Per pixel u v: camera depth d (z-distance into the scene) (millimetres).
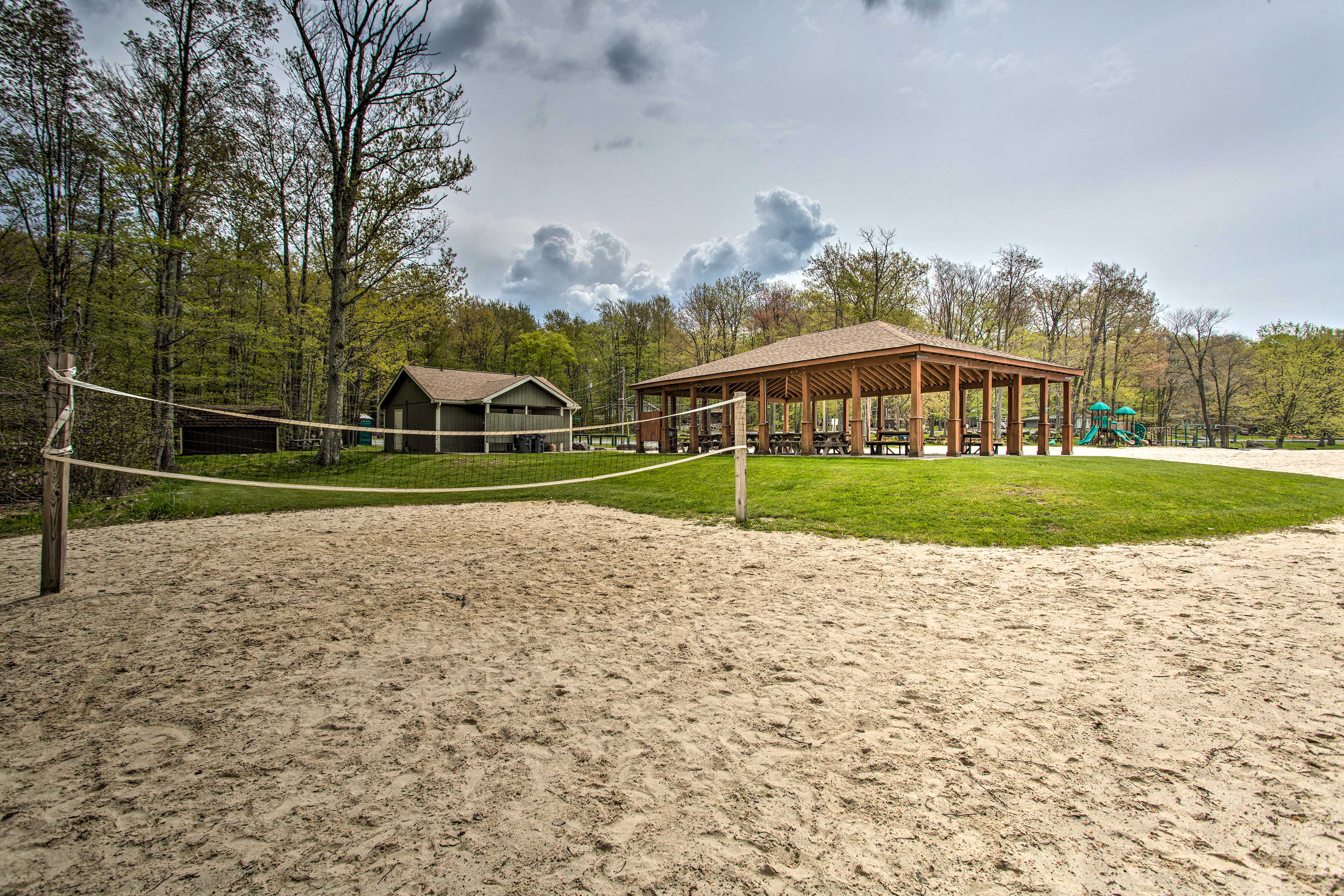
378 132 17125
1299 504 8227
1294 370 32250
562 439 26859
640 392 22266
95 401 10945
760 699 2908
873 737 2504
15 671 3344
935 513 7750
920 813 1971
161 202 14977
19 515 9352
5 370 11695
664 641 3771
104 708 2875
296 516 9633
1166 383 41781
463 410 24094
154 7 14633
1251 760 2273
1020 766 2260
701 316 44094
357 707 2869
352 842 1848
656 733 2576
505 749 2447
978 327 34219
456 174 17281
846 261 31016
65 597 4863
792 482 10539
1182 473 10094
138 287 14289
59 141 13891
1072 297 34406
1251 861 1693
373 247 18266
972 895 1564
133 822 1966
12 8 12562
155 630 4055
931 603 4512
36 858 1771
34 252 13828
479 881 1656
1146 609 4285
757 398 21469
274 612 4438
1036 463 11406
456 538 7473
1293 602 4387
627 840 1849
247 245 19625
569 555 6418
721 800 2061
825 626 4016
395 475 14828
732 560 6039
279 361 23031
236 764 2348
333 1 16391
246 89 17438
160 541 7367
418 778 2230
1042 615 4207
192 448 20828
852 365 14758
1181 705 2779
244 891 1617
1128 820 1912
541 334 49250
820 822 1928
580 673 3279
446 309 19797
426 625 4145
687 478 12281
